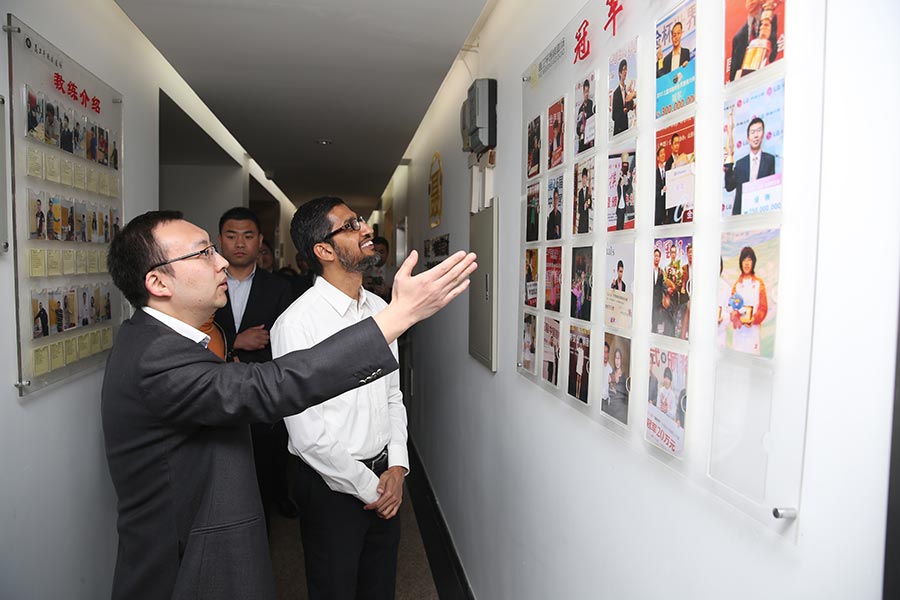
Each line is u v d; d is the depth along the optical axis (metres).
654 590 0.93
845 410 0.57
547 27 1.49
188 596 1.02
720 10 0.74
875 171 0.53
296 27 1.92
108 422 1.06
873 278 0.53
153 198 2.43
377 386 1.70
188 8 1.77
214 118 3.84
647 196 0.94
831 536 0.58
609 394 1.08
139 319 1.09
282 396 0.95
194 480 1.05
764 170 0.67
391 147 4.05
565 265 1.31
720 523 0.76
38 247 1.39
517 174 1.76
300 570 2.52
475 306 2.30
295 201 8.77
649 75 0.93
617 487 1.06
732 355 0.73
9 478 1.26
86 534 1.71
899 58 0.50
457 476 2.72
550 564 1.45
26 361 1.33
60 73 1.52
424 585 2.49
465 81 2.65
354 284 1.71
